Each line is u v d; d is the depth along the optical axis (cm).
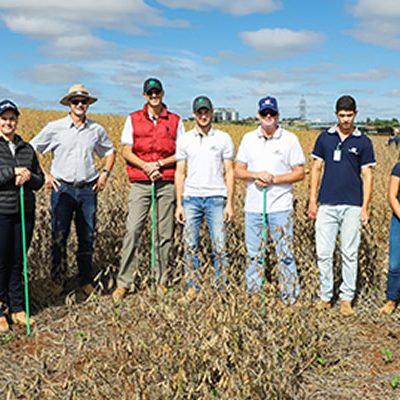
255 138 547
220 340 367
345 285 566
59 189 596
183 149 572
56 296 612
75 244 712
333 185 547
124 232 719
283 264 484
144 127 590
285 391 382
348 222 548
